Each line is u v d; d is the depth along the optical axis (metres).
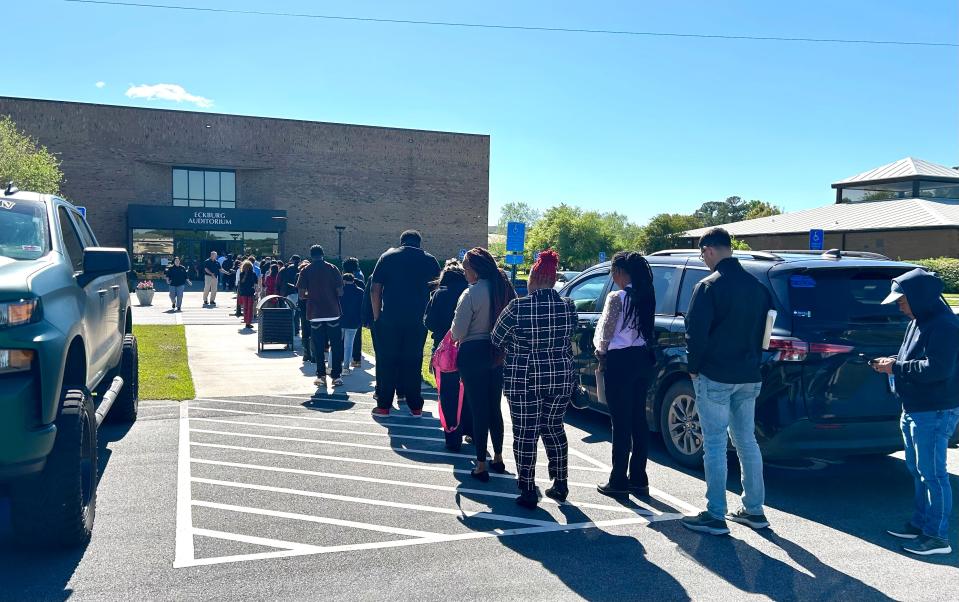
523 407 4.96
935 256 38.66
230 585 3.71
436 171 49.50
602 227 66.38
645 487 5.34
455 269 6.70
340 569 3.93
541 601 3.61
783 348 5.17
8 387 3.44
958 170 47.38
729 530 4.61
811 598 3.69
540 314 4.93
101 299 5.39
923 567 4.09
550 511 4.97
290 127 45.97
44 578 3.75
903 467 6.22
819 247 18.27
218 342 14.39
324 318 9.41
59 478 3.86
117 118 42.00
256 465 5.91
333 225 47.22
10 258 4.19
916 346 4.30
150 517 4.67
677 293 6.46
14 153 29.52
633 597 3.67
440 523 4.68
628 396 5.20
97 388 5.97
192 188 44.47
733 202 121.38
